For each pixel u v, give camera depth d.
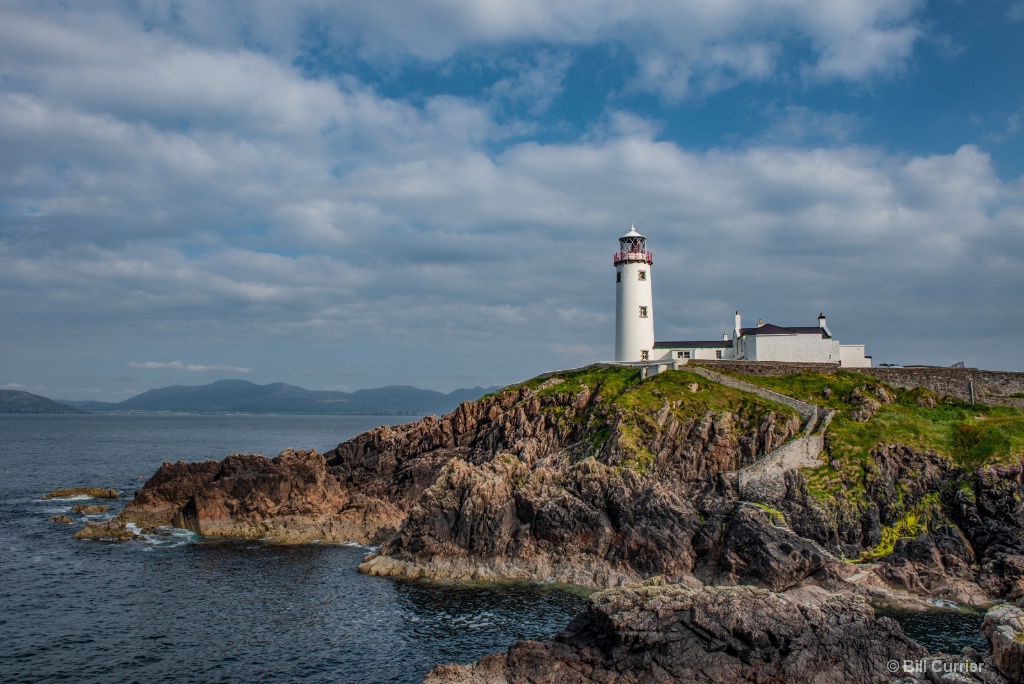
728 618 52.66
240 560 91.12
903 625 66.31
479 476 89.31
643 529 80.12
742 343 125.00
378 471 123.25
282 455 117.25
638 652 52.34
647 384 107.81
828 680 50.38
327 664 60.44
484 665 54.31
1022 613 51.66
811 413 95.69
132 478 172.00
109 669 59.25
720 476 87.31
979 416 99.81
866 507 82.31
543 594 76.81
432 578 82.69
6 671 58.56
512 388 122.38
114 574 85.06
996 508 79.69
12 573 85.25
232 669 59.44
